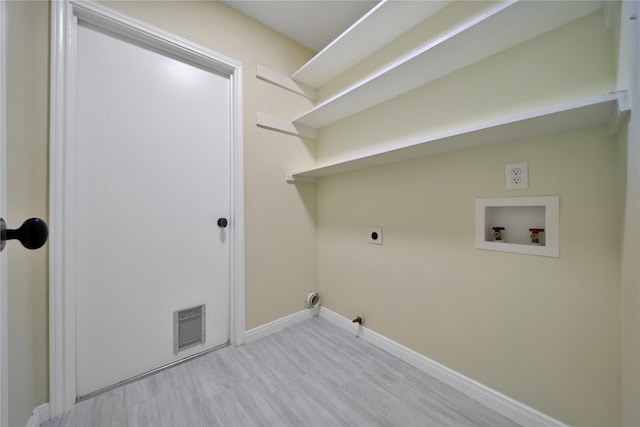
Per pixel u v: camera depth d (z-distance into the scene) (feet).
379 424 3.27
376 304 5.21
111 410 3.45
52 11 3.32
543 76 3.10
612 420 2.68
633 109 2.02
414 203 4.52
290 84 6.07
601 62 2.70
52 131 3.29
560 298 3.01
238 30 5.21
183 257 4.64
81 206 3.66
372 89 4.52
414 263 4.53
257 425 3.25
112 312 3.92
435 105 4.19
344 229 5.93
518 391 3.33
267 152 5.65
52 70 3.30
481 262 3.68
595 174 2.77
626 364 2.39
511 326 3.39
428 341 4.32
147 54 4.27
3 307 1.52
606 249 2.71
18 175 2.81
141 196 4.19
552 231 3.05
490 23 2.90
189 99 4.72
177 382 4.03
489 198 3.59
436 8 4.05
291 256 6.10
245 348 5.04
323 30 5.86
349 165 5.11
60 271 3.34
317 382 4.04
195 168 4.78
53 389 3.29
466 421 3.33
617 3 2.41
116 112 3.96
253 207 5.41
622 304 2.51
